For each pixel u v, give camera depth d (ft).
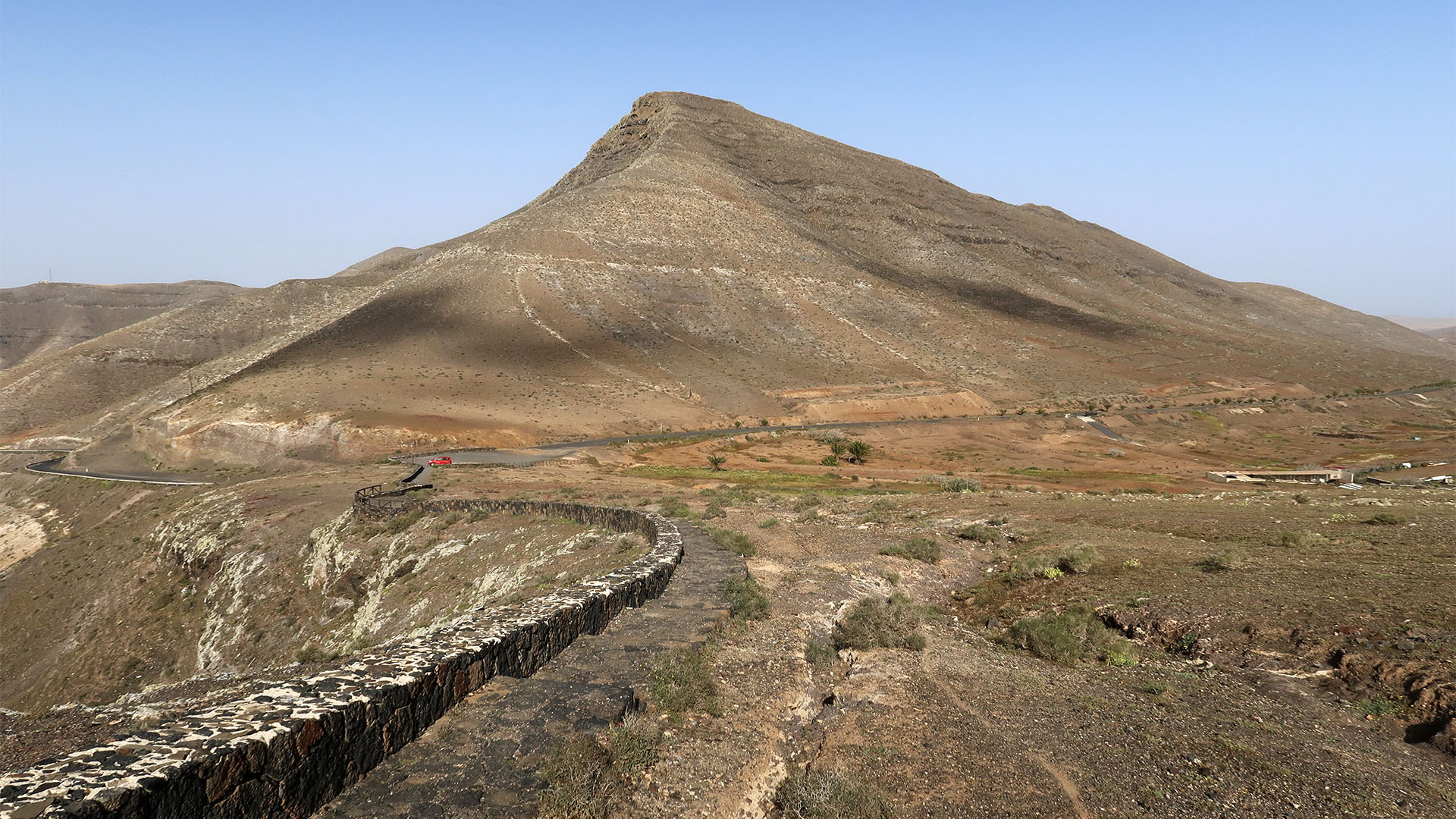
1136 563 54.60
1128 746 26.13
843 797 22.34
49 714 49.96
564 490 136.05
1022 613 47.26
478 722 23.58
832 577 54.08
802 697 30.81
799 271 581.12
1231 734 26.94
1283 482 197.98
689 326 463.01
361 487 147.13
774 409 360.07
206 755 16.06
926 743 26.81
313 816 18.15
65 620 121.90
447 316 407.85
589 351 395.75
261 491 151.64
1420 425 395.14
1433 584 39.68
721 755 23.81
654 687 27.71
